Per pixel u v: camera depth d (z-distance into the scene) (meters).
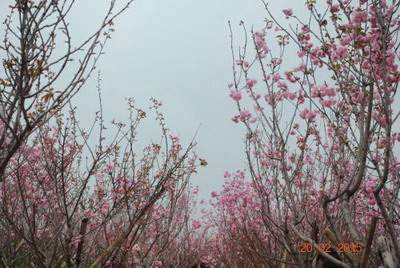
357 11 4.09
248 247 7.43
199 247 11.01
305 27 4.91
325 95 4.52
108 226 7.16
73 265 5.45
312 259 4.82
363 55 4.06
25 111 3.35
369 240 3.53
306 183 5.48
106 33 4.20
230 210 8.98
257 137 5.78
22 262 6.56
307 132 5.39
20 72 3.38
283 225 5.29
